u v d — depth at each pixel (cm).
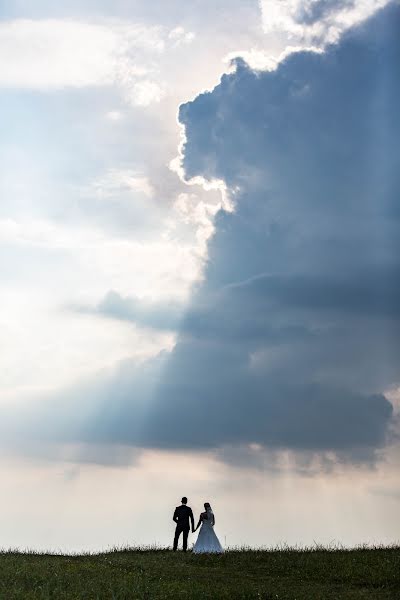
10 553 3859
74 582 2784
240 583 2905
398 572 3125
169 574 3078
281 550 3809
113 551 3944
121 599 2533
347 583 2978
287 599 2608
